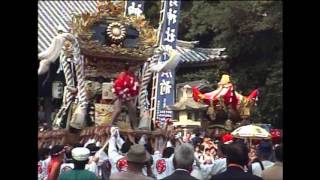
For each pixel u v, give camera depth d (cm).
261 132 1116
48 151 1108
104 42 1373
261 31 2389
